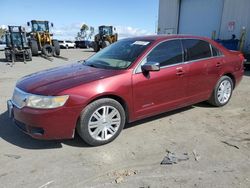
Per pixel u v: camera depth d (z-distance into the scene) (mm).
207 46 4949
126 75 3719
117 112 3691
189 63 4523
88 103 3418
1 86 7656
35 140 3789
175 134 4016
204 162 3178
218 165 3107
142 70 3883
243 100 5941
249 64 11281
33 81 3699
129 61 3961
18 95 3541
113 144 3678
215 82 5078
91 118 3463
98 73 3756
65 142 3725
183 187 2688
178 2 17016
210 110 5164
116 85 3594
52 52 20188
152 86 3988
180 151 3461
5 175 2918
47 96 3236
